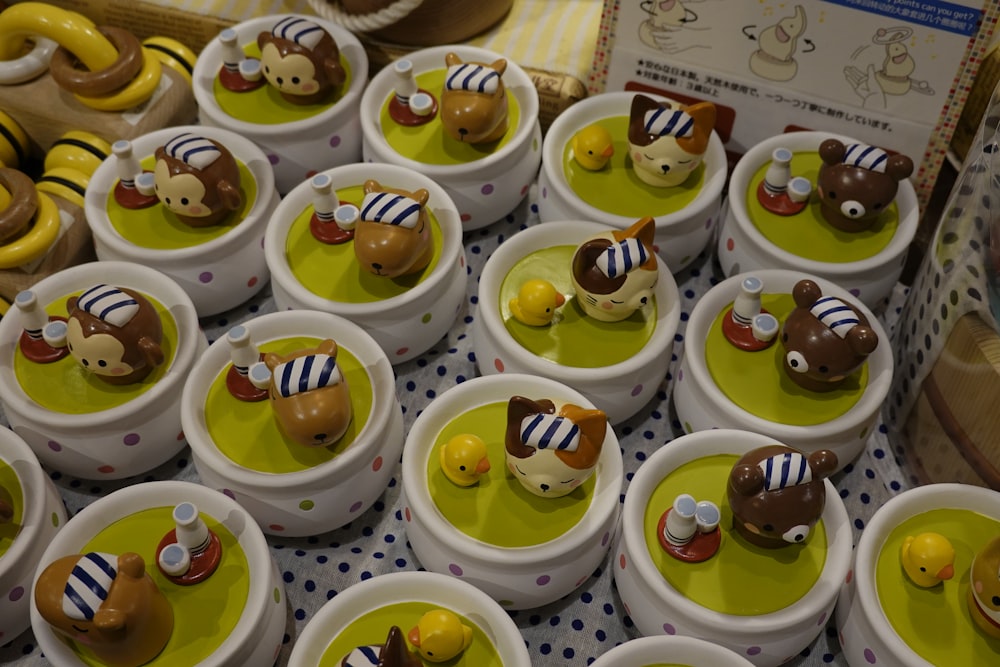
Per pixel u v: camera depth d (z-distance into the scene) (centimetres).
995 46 48
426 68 52
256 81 51
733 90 49
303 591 43
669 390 48
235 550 40
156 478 45
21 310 44
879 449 46
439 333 47
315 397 41
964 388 42
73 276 46
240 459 42
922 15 45
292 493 41
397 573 39
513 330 45
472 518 41
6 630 41
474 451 41
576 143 49
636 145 47
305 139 50
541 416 40
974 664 38
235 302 49
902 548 40
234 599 40
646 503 41
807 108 49
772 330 44
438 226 48
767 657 39
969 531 41
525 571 40
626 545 40
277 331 45
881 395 43
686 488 42
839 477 45
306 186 48
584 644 42
